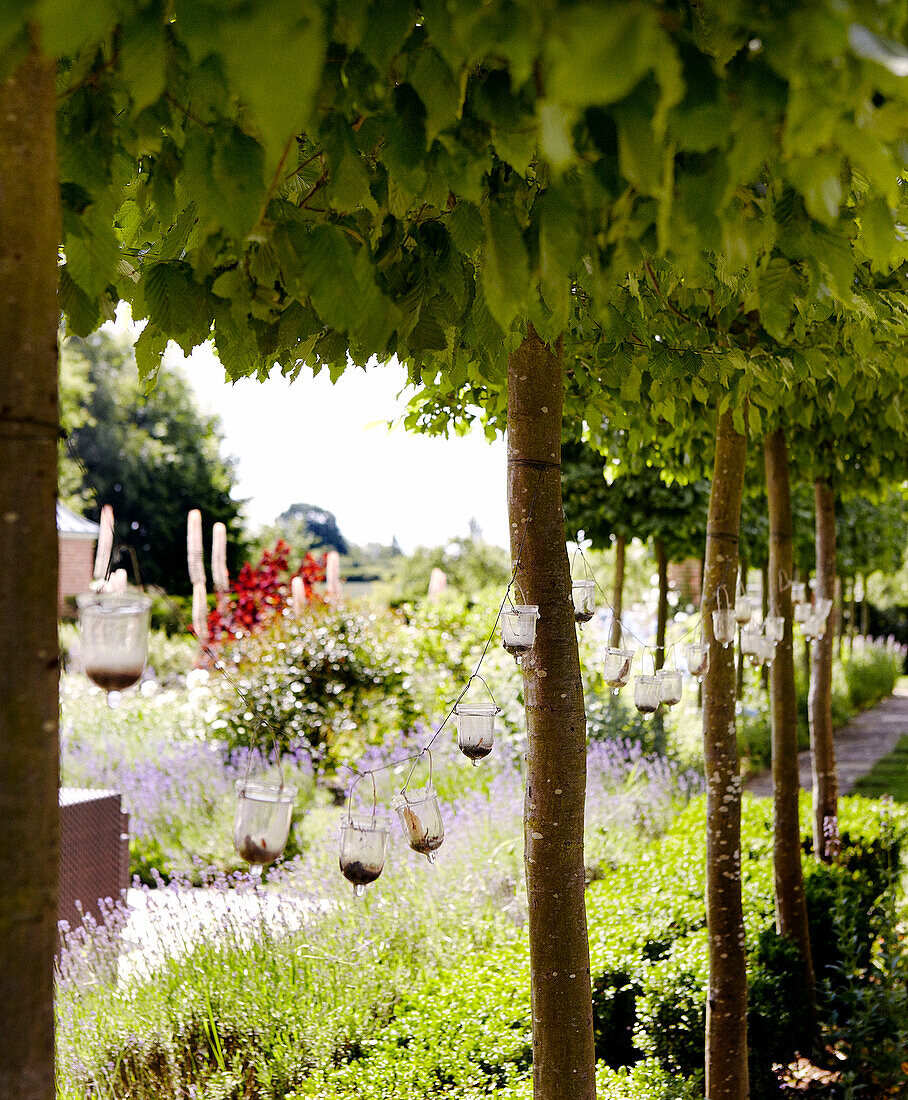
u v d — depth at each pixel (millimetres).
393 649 9586
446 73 1409
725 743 3725
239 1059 3723
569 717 2420
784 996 4391
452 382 2711
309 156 2053
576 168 1546
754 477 6539
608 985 4125
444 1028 3672
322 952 4254
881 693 20828
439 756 8070
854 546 13570
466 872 5426
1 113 1124
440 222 1976
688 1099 3512
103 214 1705
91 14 851
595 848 6383
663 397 3271
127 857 5867
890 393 4109
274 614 9984
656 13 989
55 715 1180
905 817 6645
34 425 1148
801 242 1625
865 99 1135
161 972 4102
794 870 4688
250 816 1873
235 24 858
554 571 2457
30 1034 1133
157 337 2131
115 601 1650
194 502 30875
